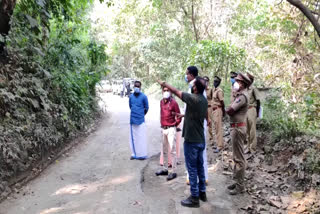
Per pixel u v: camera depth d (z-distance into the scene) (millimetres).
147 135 10516
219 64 11914
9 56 6859
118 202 5102
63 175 6508
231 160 7230
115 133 11180
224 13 16219
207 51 11734
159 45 22719
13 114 6402
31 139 6680
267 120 8281
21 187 5746
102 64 13930
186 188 5703
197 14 17891
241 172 5383
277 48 10312
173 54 20922
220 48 11578
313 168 5461
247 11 15617
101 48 13023
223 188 5703
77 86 10297
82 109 10672
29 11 7133
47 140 7242
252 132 7270
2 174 5434
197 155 5020
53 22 9758
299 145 6363
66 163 7410
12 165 5719
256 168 6539
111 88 34812
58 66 9469
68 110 9695
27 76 7406
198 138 4949
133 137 7727
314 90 6523
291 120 7230
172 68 22328
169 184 5957
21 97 6812
